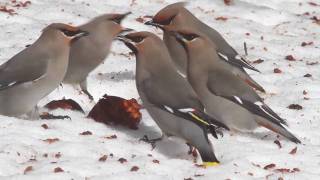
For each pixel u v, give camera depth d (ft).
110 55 55.26
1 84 40.88
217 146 39.04
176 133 38.17
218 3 68.44
